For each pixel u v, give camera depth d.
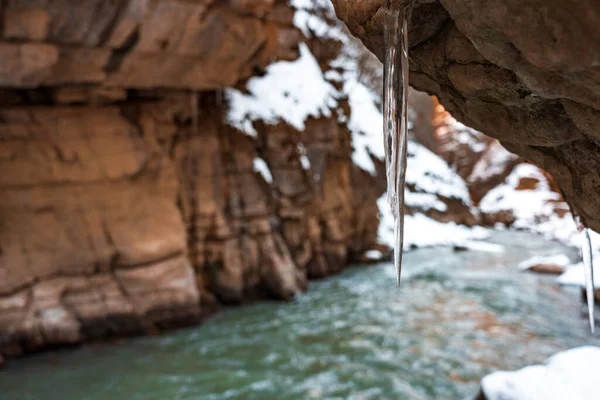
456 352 8.00
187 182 10.06
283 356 7.88
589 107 1.69
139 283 8.73
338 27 15.27
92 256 8.40
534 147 2.57
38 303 7.85
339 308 10.33
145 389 6.77
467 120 2.64
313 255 12.67
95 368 7.40
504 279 12.55
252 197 10.98
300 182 12.09
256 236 10.91
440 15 2.00
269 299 10.91
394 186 2.23
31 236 7.96
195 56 8.60
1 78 7.03
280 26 10.71
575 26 1.26
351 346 8.28
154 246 8.91
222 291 10.29
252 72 12.26
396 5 1.92
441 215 18.42
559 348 8.09
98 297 8.38
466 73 2.07
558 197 21.27
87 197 8.48
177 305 9.03
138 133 9.23
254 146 11.50
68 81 7.68
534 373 4.32
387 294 11.30
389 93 2.05
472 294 11.27
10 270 7.68
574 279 11.99
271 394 6.62
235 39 8.81
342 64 15.52
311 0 14.57
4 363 7.41
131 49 7.72
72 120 8.44
